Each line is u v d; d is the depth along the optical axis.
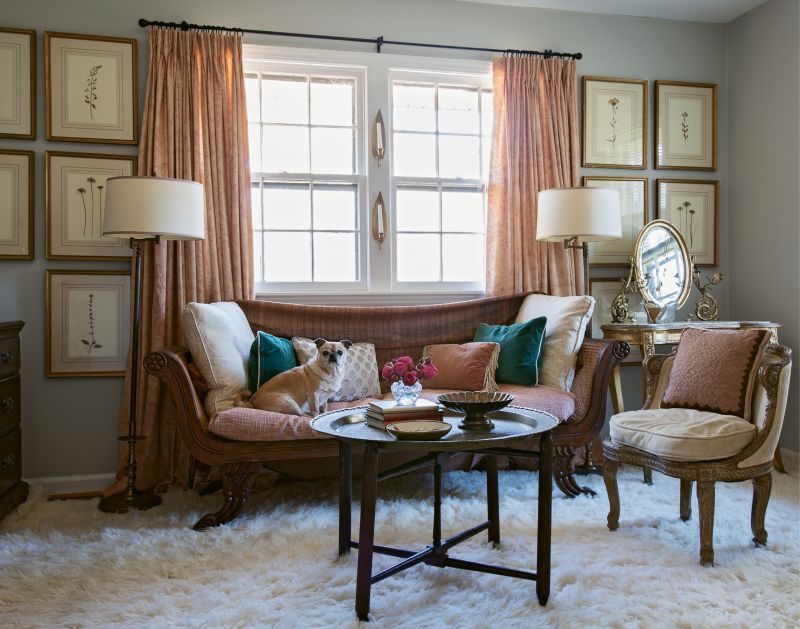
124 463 3.55
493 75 4.14
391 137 4.11
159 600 2.13
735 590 2.19
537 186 4.15
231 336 3.23
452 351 3.59
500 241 4.10
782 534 2.71
